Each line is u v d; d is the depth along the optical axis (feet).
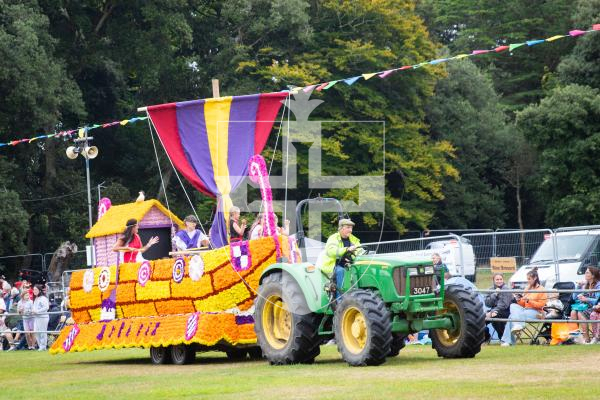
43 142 279.08
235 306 91.40
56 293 176.55
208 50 298.97
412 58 287.69
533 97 380.78
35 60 231.71
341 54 276.62
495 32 398.42
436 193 284.41
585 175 281.74
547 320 97.76
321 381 68.23
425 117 319.27
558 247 131.13
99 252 109.50
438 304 82.28
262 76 276.00
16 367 101.81
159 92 296.92
